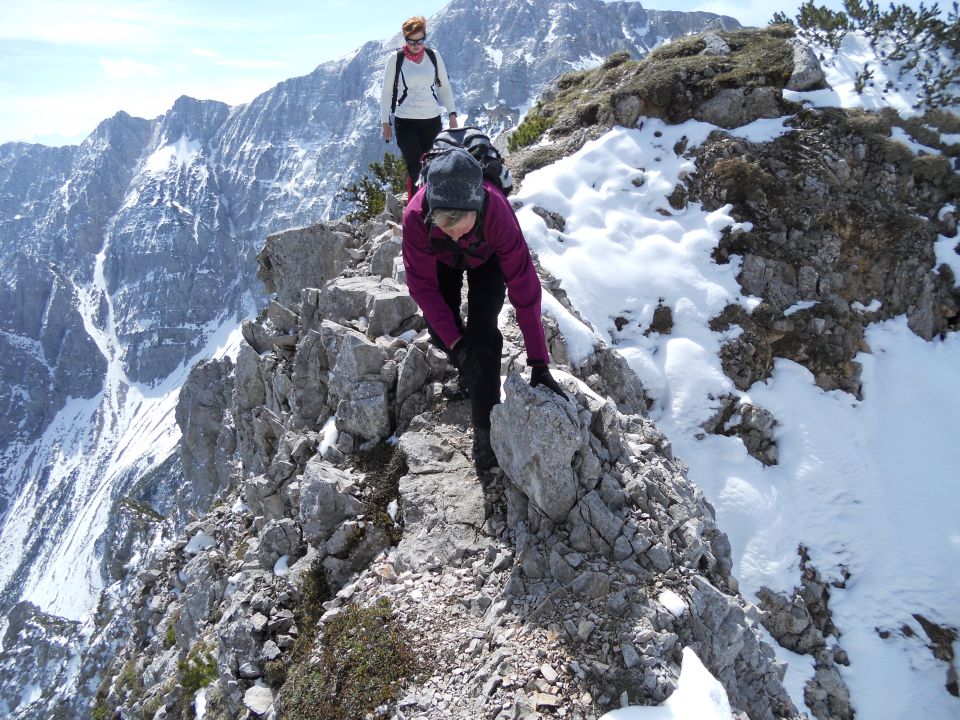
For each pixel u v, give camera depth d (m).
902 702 7.82
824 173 11.84
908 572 8.64
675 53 14.73
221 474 23.28
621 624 3.84
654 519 4.50
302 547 5.64
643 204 12.03
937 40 13.43
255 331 10.61
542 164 13.11
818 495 9.45
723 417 10.05
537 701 3.50
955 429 9.84
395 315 6.81
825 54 14.28
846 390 10.55
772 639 8.38
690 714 3.44
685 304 10.80
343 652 4.14
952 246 11.57
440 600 4.33
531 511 4.52
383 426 5.96
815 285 11.09
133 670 10.83
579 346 8.05
